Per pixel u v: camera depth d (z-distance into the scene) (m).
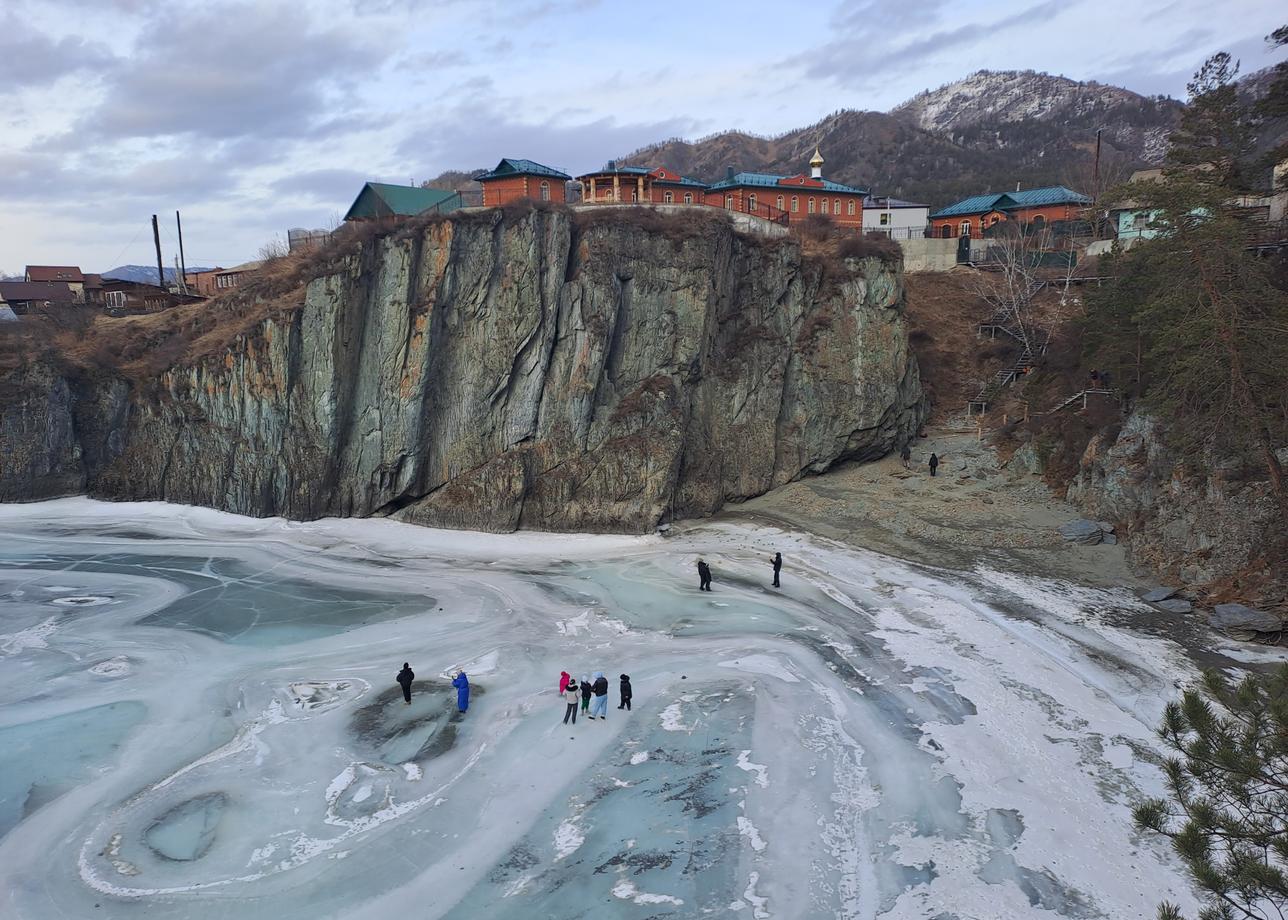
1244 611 29.66
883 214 83.06
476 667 28.97
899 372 52.50
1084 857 18.20
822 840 19.09
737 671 28.09
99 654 30.52
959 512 43.75
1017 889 17.25
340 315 48.94
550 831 19.70
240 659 29.98
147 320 65.81
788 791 21.03
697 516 48.41
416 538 46.22
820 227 58.78
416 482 49.50
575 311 48.19
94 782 22.05
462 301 49.12
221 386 53.03
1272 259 39.81
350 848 19.16
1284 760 12.62
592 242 48.81
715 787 21.34
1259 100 35.94
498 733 24.27
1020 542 39.62
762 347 51.72
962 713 24.88
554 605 35.12
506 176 61.84
